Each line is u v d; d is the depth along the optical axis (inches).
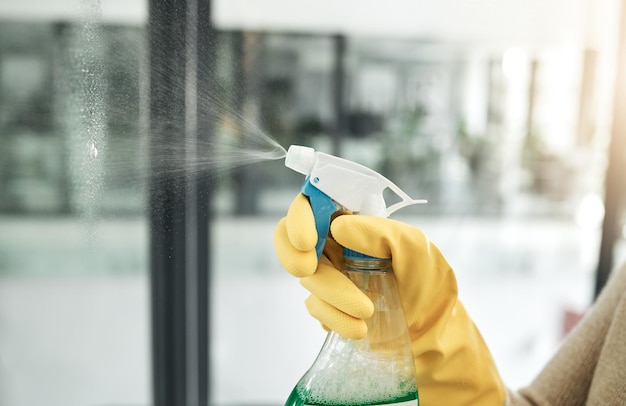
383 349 18.1
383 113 78.3
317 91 74.1
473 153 85.2
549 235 94.2
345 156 77.8
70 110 60.1
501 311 92.4
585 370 22.3
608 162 69.3
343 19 73.5
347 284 17.3
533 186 90.0
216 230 80.3
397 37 76.5
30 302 75.1
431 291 19.2
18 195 71.2
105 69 25.3
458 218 90.4
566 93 82.7
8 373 72.9
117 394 74.2
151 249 62.5
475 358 20.0
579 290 96.0
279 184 76.5
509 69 81.6
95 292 75.3
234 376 77.4
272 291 89.9
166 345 65.7
